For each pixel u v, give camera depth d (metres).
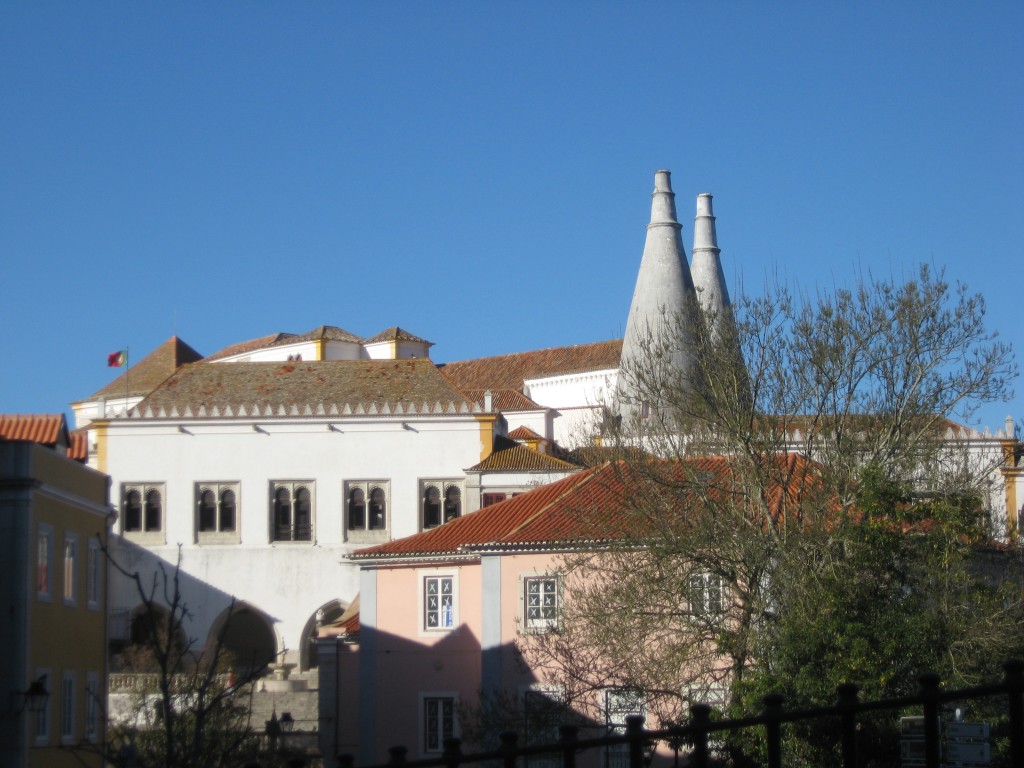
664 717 37.09
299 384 85.50
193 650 78.50
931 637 33.44
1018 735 10.19
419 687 52.00
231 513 80.31
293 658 78.88
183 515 80.00
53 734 39.72
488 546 48.72
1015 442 59.41
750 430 40.38
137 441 80.69
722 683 37.50
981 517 38.09
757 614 36.56
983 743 17.56
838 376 41.41
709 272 97.69
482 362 121.44
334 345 125.19
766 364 41.91
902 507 36.50
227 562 79.62
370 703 52.38
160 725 38.25
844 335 41.72
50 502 40.41
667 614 37.25
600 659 42.44
